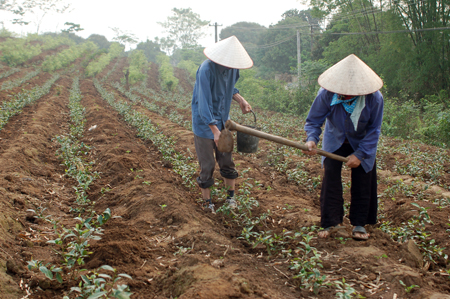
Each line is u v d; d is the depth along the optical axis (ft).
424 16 59.31
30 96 45.65
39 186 16.57
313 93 67.62
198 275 8.86
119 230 11.62
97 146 26.25
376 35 71.87
